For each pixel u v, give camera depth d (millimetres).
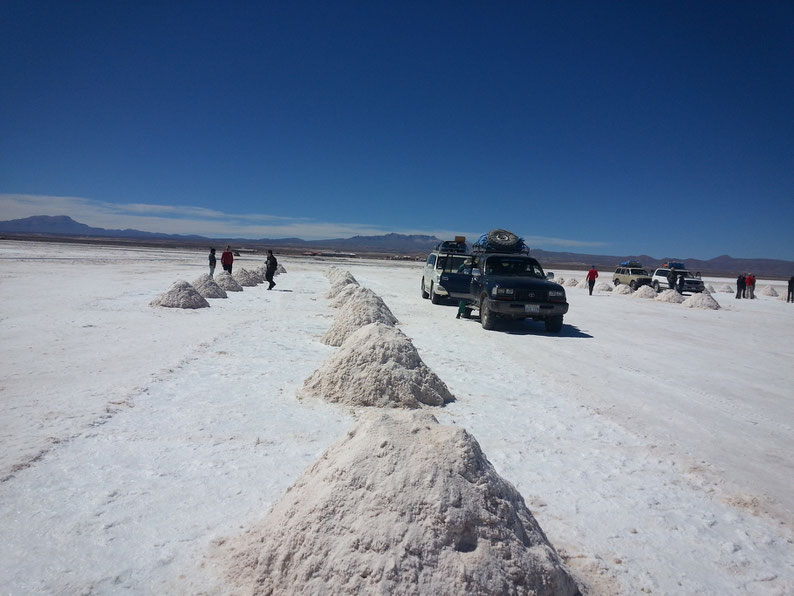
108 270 31359
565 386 8219
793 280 35750
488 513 2762
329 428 5602
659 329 16578
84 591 2797
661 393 8172
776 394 8570
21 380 6875
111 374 7352
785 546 3803
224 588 2846
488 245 18016
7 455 4484
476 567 2551
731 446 5910
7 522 3465
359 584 2504
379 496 2775
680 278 37188
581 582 3109
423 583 2490
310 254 94688
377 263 74812
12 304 14203
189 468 4461
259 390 6902
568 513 4082
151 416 5699
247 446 5004
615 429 6223
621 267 44000
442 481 2789
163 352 8930
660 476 4941
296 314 14883
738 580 3336
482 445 5418
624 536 3785
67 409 5773
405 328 13516
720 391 8555
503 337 13133
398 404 6434
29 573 2939
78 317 12469
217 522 3596
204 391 6730
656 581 3246
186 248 111125
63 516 3578
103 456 4609
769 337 15977
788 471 5273
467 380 8211
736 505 4430
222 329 11633
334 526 2738
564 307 14188
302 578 2621
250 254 77125
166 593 2801
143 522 3555
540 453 5316
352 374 6695
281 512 3068
